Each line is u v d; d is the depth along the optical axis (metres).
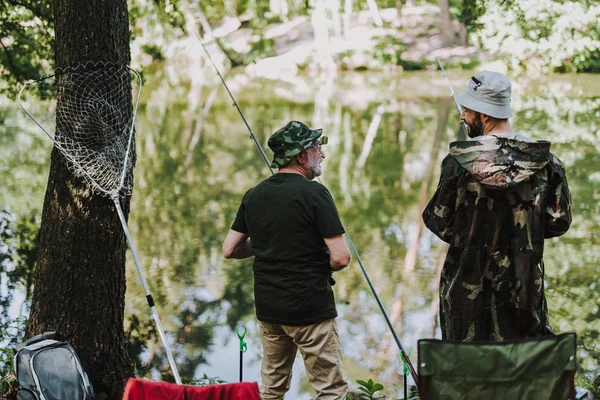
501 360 2.43
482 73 3.11
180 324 8.52
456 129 21.84
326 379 3.34
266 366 3.50
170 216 13.42
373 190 15.38
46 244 4.72
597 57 29.64
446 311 3.10
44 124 14.23
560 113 22.08
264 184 3.36
